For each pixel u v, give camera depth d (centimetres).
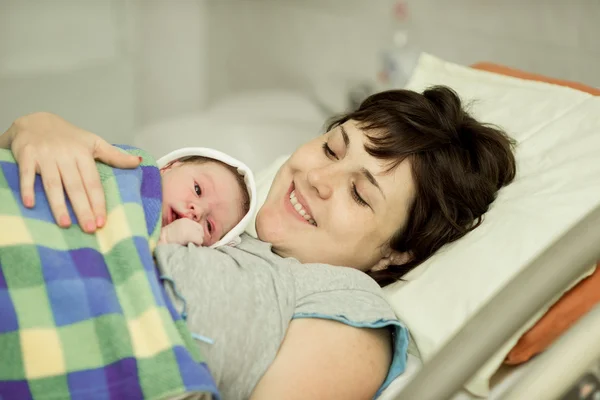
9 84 194
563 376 79
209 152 105
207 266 83
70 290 76
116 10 212
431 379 64
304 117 245
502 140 112
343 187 100
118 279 80
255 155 219
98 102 214
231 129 228
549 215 99
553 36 178
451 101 112
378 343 85
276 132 230
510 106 127
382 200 98
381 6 224
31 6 193
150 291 77
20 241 77
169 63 258
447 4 204
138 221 85
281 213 104
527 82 131
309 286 87
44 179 84
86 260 79
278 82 274
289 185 106
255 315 80
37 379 71
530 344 90
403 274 106
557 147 114
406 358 89
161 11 247
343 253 100
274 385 75
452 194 104
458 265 97
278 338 78
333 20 241
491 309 73
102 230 84
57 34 200
